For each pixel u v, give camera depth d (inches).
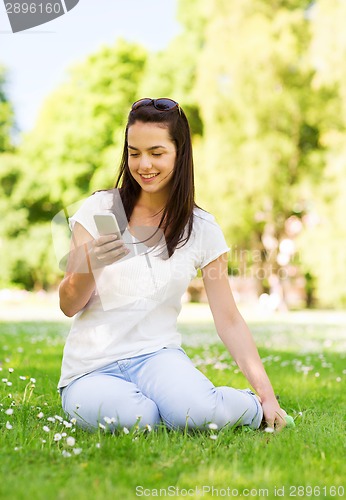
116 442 108.6
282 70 855.7
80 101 1148.5
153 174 124.6
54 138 1154.0
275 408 127.1
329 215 859.4
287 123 877.2
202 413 118.1
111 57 1144.8
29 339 335.0
